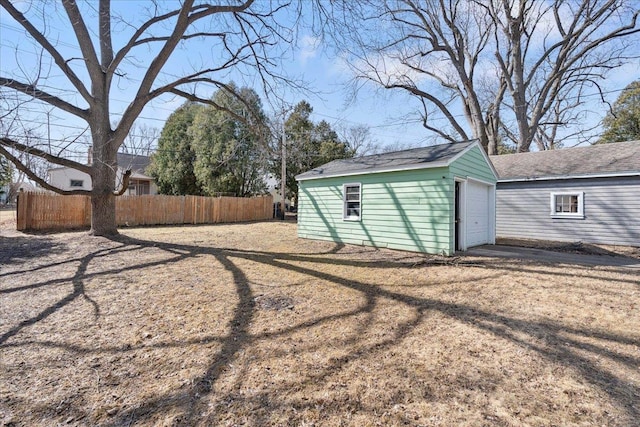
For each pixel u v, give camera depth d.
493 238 10.13
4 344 2.98
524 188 12.13
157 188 24.31
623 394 2.25
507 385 2.37
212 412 2.07
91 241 8.38
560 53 17.05
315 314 3.81
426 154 8.79
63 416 2.02
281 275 5.67
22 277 5.28
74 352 2.85
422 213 8.01
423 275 5.72
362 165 9.80
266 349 2.93
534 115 18.38
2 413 2.03
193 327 3.41
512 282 5.24
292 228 14.95
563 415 2.04
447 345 3.01
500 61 17.78
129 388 2.33
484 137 17.38
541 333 3.27
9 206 23.83
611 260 7.23
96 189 8.96
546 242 10.62
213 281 5.21
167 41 8.28
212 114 21.12
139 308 3.96
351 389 2.32
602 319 3.64
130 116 8.86
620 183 10.09
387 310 3.95
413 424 1.96
